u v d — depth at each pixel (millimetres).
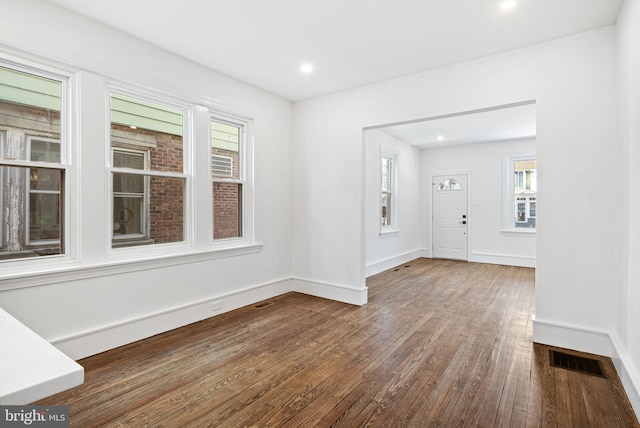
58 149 2475
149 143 3035
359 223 3959
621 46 2342
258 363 2471
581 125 2648
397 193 6645
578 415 1853
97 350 2592
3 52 2168
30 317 2271
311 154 4359
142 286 2904
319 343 2838
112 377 2242
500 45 2898
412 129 5855
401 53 3068
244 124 3924
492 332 3086
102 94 2631
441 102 3352
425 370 2373
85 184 2541
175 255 3105
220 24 2623
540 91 2822
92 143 2572
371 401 1992
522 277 5535
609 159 2541
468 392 2086
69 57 2418
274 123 4242
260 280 4082
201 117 3385
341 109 4078
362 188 3955
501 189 6812
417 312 3678
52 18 2342
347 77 3650
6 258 2260
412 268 6344
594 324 2613
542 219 2797
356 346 2779
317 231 4312
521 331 3107
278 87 3967
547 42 2797
